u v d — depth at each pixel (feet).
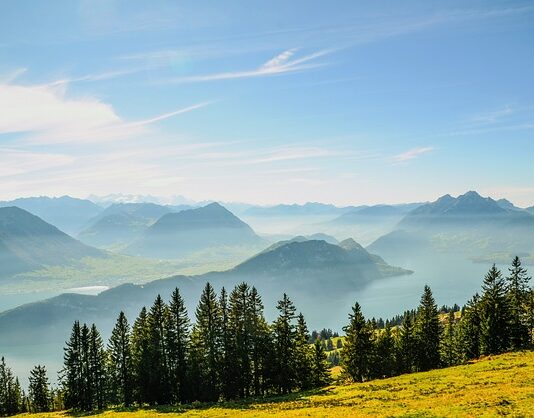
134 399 309.63
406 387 219.00
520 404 144.05
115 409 288.51
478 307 354.33
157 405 283.79
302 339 318.45
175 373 296.10
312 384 308.60
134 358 309.22
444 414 139.44
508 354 292.61
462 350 369.71
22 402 437.17
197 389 288.71
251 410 214.28
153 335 301.84
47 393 408.87
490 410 138.72
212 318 303.07
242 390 295.69
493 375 217.36
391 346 338.34
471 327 357.61
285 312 304.09
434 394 186.09
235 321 303.68
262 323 307.99
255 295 306.35
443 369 275.39
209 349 299.79
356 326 309.42
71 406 333.21
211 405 253.24
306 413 175.63
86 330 339.16
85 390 333.42
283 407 211.00
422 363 339.36
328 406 191.72
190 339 305.32
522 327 335.67
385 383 248.32
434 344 344.49
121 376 326.85
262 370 300.61
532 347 311.27
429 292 349.61
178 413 230.07
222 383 295.28
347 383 302.25
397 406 164.96
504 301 334.65
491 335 331.36
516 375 208.74
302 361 309.22
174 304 302.25
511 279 351.05
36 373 405.80
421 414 142.31
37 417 296.30
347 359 309.22
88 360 336.49
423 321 345.72
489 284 342.03
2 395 419.74
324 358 323.98
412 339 342.44
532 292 346.13
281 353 299.58
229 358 296.30
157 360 295.69
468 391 180.86
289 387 297.33
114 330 329.52
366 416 150.30
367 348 307.99
